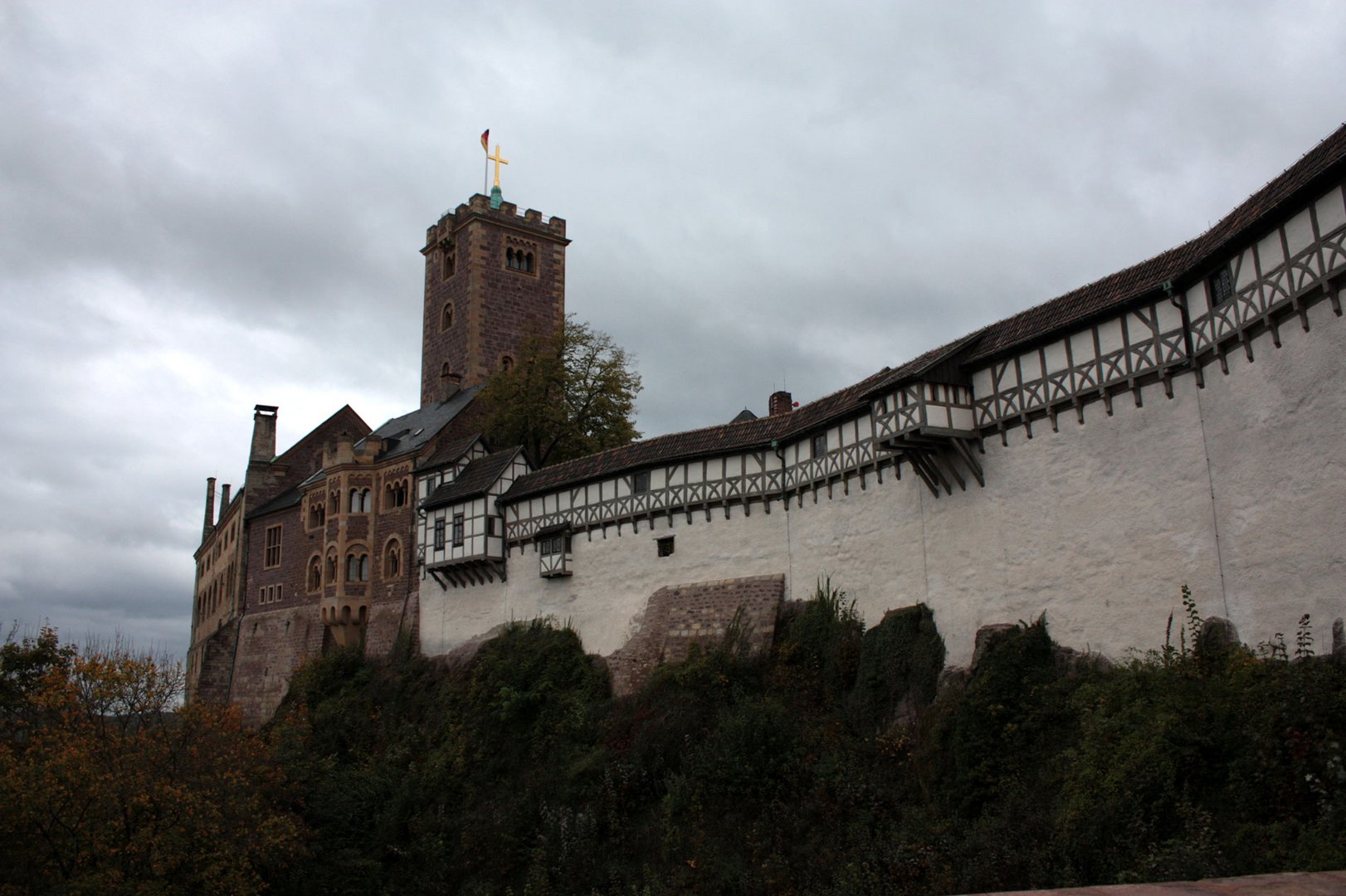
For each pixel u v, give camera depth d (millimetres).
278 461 70250
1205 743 19953
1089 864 20703
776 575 37969
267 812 36375
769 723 31891
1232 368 23750
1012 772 25438
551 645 43969
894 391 31375
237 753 36344
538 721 41469
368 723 49625
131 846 31125
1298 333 21828
